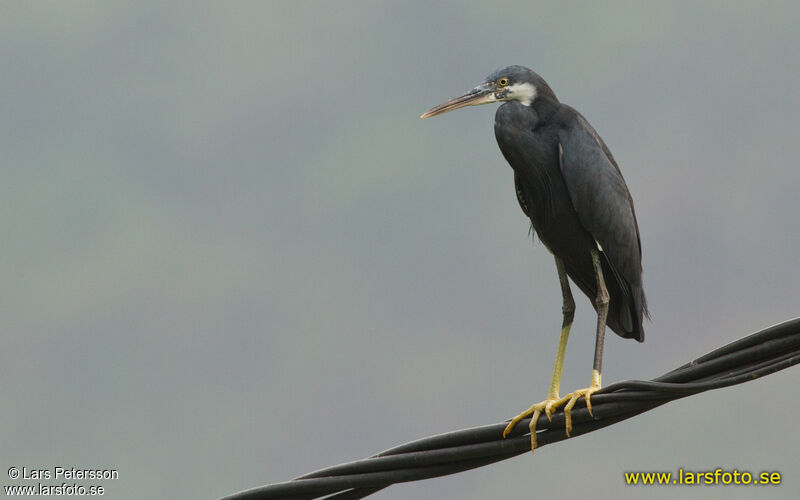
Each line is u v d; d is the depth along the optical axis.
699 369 8.38
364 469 8.83
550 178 11.50
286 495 8.88
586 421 8.86
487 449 8.91
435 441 8.84
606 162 11.37
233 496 8.95
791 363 8.21
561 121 11.56
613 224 11.21
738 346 8.27
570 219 11.46
